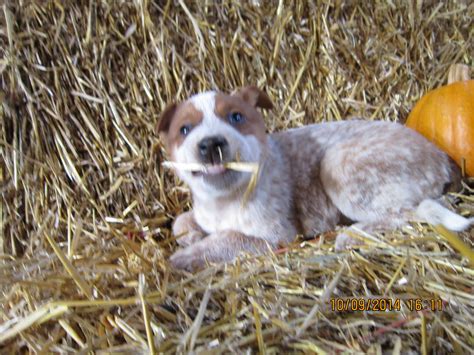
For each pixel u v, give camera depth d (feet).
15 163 1.38
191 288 0.99
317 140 1.40
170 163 1.21
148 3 1.50
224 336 0.84
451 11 1.76
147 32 1.51
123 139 1.52
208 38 1.59
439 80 1.77
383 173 1.25
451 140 1.40
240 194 1.24
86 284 0.98
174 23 1.54
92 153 1.49
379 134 1.33
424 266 0.99
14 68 1.36
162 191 1.56
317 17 1.67
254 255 1.18
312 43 1.68
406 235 1.13
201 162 1.10
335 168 1.29
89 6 1.43
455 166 1.38
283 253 1.16
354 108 1.74
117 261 1.19
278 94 1.70
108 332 0.86
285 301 0.91
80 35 1.44
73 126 1.47
